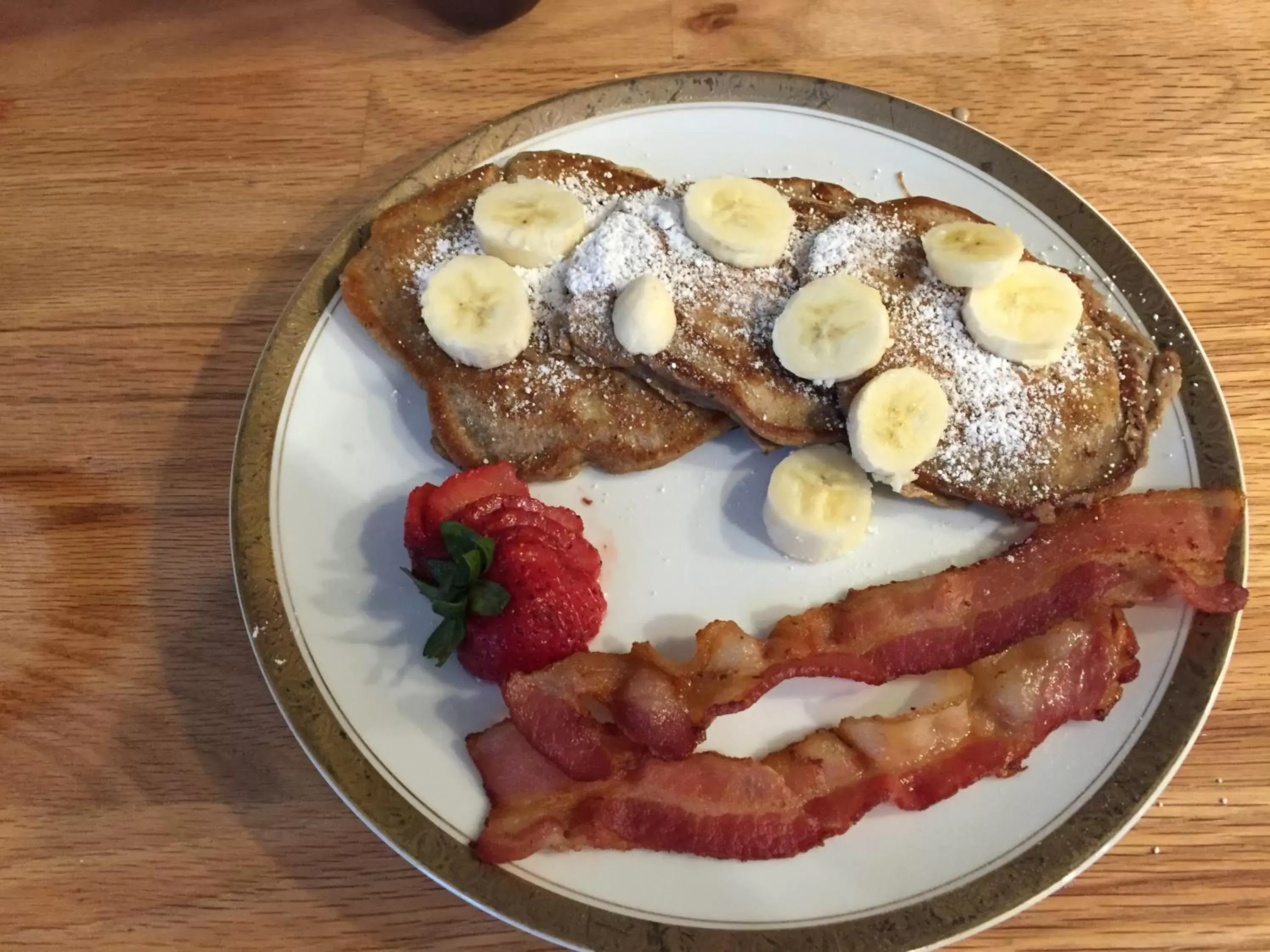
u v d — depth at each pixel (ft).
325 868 0.85
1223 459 0.94
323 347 0.98
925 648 0.89
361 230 1.01
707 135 1.09
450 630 0.84
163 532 0.97
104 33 1.20
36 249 1.09
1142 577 0.88
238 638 0.93
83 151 1.14
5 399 1.02
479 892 0.80
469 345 0.90
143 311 1.06
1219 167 1.11
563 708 0.83
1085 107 1.15
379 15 1.21
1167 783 0.83
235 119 1.15
